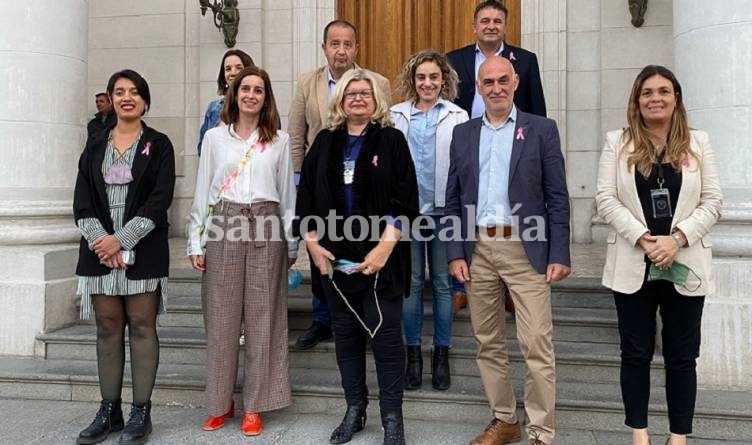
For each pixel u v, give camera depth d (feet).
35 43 13.71
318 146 10.13
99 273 10.12
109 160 10.29
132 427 10.20
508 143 9.69
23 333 13.58
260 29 21.38
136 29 22.33
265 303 10.62
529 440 9.65
